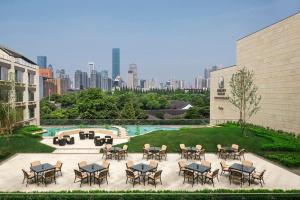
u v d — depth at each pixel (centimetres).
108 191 1445
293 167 2036
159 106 8481
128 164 1822
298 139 2850
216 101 5788
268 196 1351
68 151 2577
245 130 3312
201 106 7594
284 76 3331
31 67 4478
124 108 5538
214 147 2680
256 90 3838
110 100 6103
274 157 2233
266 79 3803
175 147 2661
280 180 1738
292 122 3156
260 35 3972
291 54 3188
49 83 10444
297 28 3062
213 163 2153
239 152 2291
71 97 8538
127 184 1638
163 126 4759
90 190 1478
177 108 9138
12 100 3222
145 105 8356
